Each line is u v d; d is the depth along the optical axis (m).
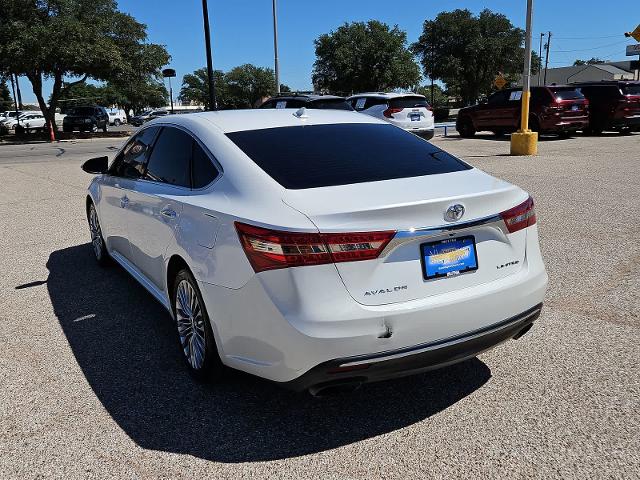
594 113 20.70
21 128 36.25
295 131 3.70
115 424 3.13
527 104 14.38
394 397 3.36
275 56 22.73
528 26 13.95
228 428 3.08
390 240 2.71
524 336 4.04
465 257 2.94
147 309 4.80
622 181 9.94
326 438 2.97
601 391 3.30
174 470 2.73
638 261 5.54
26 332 4.37
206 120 3.85
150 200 4.00
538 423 3.02
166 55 36.88
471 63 52.94
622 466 2.66
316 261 2.65
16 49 29.16
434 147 3.87
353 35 47.16
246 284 2.85
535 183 10.02
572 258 5.72
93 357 3.94
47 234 7.54
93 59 31.16
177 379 3.62
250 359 2.96
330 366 2.68
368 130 3.92
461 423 3.06
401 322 2.73
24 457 2.84
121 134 36.53
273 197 2.95
